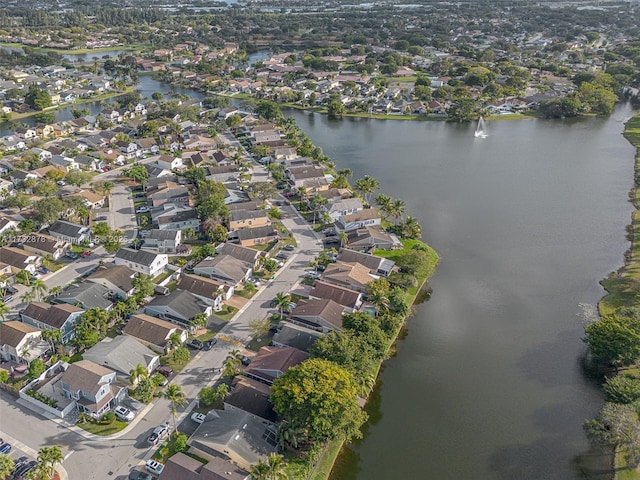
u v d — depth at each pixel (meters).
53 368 96.62
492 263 143.12
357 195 178.50
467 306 124.56
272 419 85.50
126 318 112.25
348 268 127.88
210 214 151.00
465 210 175.75
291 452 82.00
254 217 153.25
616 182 199.00
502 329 116.25
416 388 99.56
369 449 86.75
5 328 102.00
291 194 179.25
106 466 78.56
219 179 188.88
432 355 108.25
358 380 90.19
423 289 131.38
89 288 117.12
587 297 127.38
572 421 91.88
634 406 85.06
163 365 99.75
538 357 107.56
